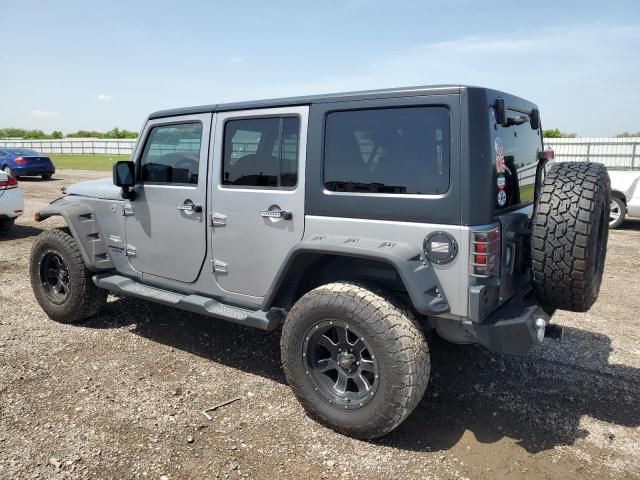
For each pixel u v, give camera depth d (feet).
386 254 9.04
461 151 8.86
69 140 143.33
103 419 10.43
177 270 13.19
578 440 9.86
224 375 12.53
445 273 9.14
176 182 13.00
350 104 10.03
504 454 9.41
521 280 10.67
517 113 11.19
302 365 10.14
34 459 9.10
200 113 12.38
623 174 32.78
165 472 8.83
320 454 9.38
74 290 14.98
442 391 11.75
